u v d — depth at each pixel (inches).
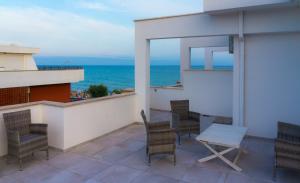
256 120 243.4
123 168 170.1
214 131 189.9
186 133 230.1
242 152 197.6
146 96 294.2
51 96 652.7
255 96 242.1
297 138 176.2
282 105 231.8
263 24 221.6
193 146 217.5
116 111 264.4
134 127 282.5
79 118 215.2
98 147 212.8
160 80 1961.1
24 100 577.0
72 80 700.7
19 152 162.6
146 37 285.3
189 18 255.4
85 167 171.3
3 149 186.7
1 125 184.2
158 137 173.9
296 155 143.7
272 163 178.9
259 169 168.6
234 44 243.4
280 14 214.8
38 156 191.3
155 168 170.1
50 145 208.7
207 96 358.0
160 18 272.8
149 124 173.3
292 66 225.0
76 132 212.5
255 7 207.8
